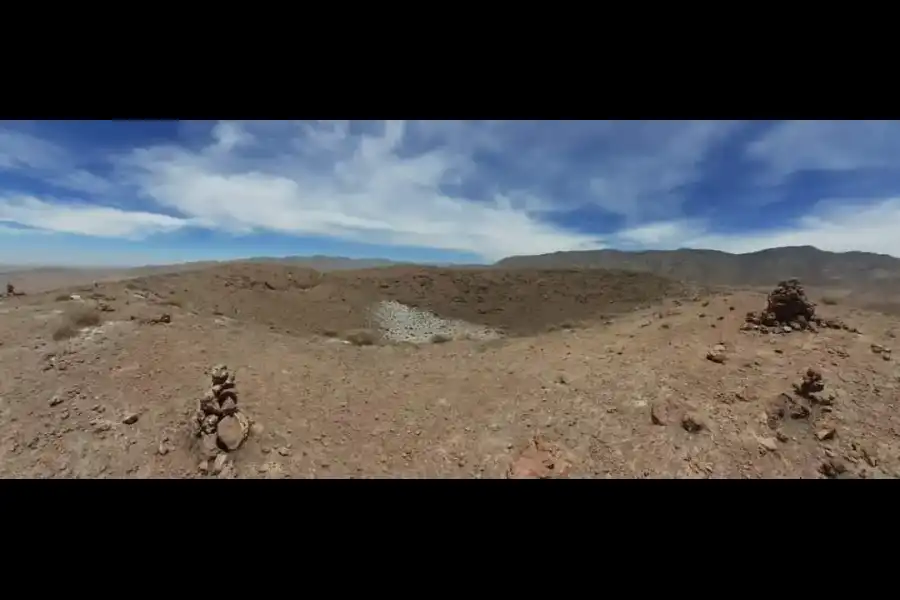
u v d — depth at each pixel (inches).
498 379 448.5
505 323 1296.8
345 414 364.5
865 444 294.0
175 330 521.3
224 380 317.4
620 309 1289.4
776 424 315.0
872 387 352.5
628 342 541.0
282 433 325.4
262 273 1306.6
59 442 301.7
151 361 419.5
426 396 408.8
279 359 476.7
